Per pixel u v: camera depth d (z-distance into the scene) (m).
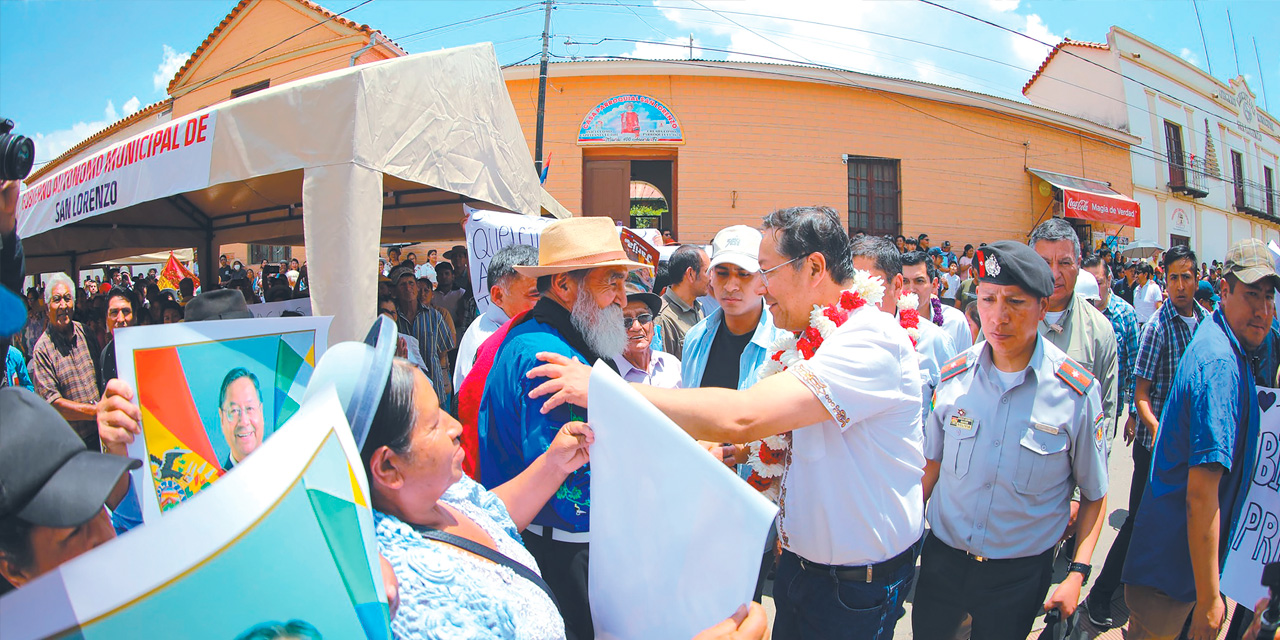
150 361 1.69
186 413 1.72
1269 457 1.93
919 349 3.26
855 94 12.94
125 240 6.77
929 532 2.46
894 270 3.35
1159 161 18.56
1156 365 3.52
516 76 12.09
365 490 0.99
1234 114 21.94
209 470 1.73
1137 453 3.54
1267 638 1.73
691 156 12.30
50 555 0.89
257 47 13.41
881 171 13.38
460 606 1.09
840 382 1.64
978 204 14.15
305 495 0.87
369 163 3.63
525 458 1.80
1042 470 2.20
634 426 1.44
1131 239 17.81
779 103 12.51
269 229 7.05
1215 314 2.22
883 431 1.77
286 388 1.89
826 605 1.86
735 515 1.31
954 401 2.37
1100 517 2.27
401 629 1.02
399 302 5.57
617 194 12.33
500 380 1.95
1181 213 19.38
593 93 12.17
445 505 1.38
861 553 1.80
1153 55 18.75
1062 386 2.21
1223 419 2.04
